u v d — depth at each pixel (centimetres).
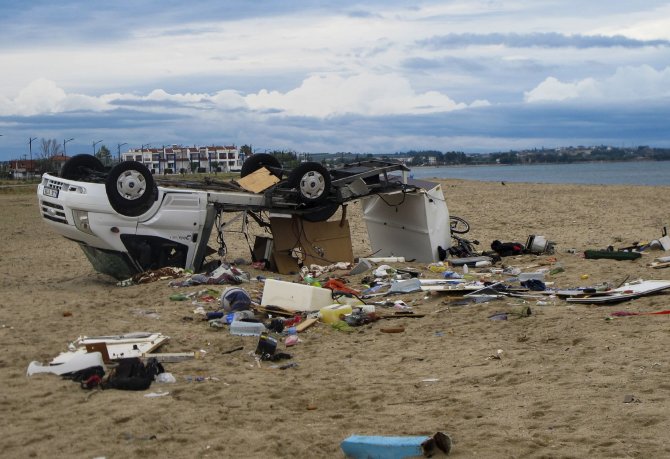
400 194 1886
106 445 686
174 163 9731
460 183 5525
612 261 1736
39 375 909
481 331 1129
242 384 891
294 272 1770
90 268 1966
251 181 1747
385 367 971
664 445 643
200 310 1309
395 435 704
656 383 808
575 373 878
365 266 1709
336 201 1773
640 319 1130
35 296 1463
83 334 1135
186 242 1667
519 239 2383
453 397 819
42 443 693
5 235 2858
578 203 3572
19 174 9250
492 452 648
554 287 1459
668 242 1886
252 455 663
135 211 1616
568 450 645
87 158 1722
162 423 741
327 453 668
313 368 975
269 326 1188
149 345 1037
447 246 1928
